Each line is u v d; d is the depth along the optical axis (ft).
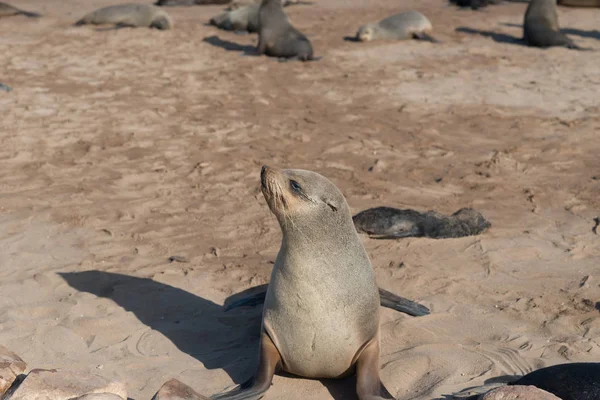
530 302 27.50
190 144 48.08
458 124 53.67
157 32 90.63
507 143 49.01
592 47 81.51
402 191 40.01
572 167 43.93
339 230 21.08
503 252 32.22
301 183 20.63
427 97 61.36
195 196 39.14
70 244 32.91
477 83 65.98
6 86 61.31
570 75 68.59
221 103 58.90
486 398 18.72
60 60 73.82
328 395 21.67
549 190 39.91
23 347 24.13
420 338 24.81
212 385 22.11
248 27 91.91
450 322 26.09
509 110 57.26
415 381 22.35
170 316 26.63
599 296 27.94
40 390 18.98
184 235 34.12
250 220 36.01
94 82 65.16
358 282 21.30
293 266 20.88
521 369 22.85
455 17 101.04
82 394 19.03
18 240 33.22
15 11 98.68
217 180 41.52
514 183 41.34
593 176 42.11
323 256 20.80
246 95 61.72
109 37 86.74
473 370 22.79
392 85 65.46
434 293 28.40
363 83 66.23
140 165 43.80
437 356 23.47
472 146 48.49
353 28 93.86
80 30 90.74
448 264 31.09
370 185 40.86
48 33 88.43
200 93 62.13
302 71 71.05
